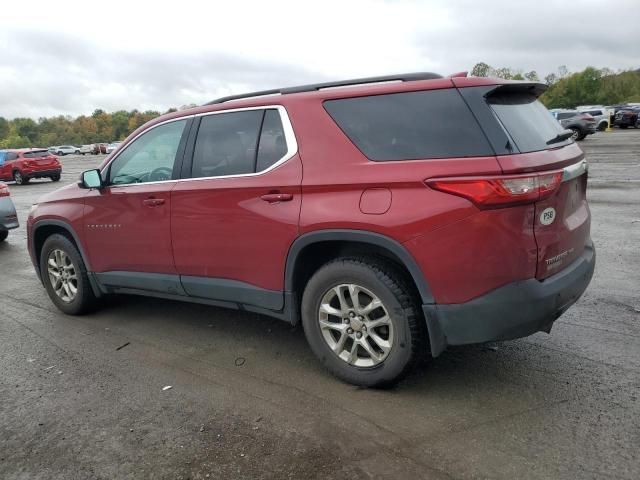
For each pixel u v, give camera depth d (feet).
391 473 8.54
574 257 10.94
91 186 15.10
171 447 9.56
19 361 13.62
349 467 8.74
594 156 65.87
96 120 488.85
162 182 13.92
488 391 10.90
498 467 8.54
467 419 9.93
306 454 9.14
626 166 53.47
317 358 12.65
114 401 11.31
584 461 8.57
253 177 12.05
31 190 68.64
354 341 11.12
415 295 10.48
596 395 10.54
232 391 11.50
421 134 10.09
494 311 9.55
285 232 11.40
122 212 14.75
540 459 8.68
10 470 9.15
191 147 13.48
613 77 328.90
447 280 9.72
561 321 14.40
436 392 10.96
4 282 21.91
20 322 16.69
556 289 9.83
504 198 9.18
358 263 10.73
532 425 9.63
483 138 9.53
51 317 17.08
